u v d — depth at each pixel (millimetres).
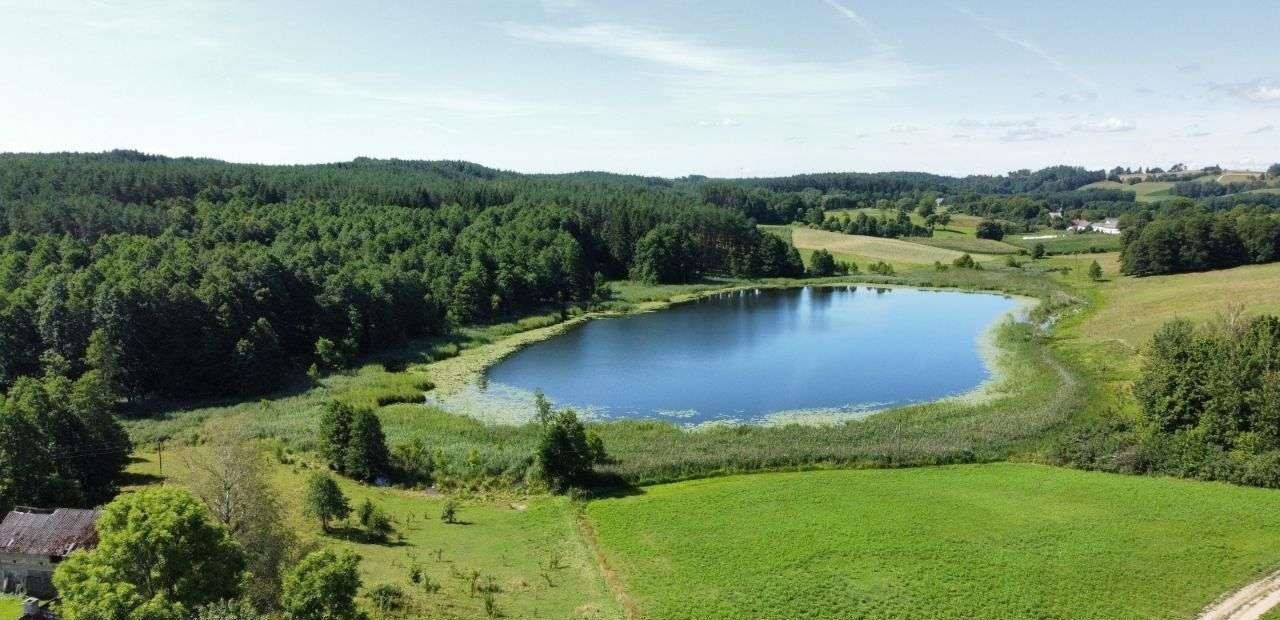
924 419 83062
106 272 106375
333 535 55750
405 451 70188
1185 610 44594
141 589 36125
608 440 77438
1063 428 76250
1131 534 54000
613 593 48062
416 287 132375
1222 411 67625
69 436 61094
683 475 68188
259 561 45281
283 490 63812
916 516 58156
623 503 62344
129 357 90562
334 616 38250
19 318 90812
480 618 44312
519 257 161250
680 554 53188
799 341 127625
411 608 44719
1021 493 62062
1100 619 44000
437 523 59219
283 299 110500
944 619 44656
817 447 73188
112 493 61688
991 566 50219
